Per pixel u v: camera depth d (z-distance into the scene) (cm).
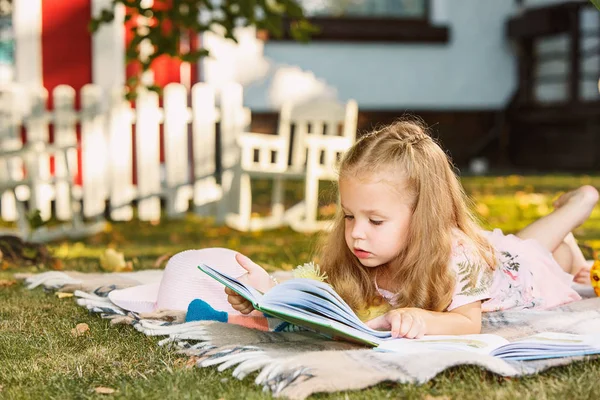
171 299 281
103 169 684
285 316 216
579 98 1048
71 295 321
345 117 646
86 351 241
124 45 819
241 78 1030
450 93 1115
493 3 1119
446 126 1116
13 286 350
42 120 670
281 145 662
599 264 308
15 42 803
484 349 223
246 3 558
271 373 204
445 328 239
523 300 284
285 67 1048
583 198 316
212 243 563
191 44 844
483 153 1133
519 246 295
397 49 1091
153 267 423
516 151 1134
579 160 1045
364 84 1083
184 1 576
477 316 249
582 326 258
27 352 241
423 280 246
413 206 245
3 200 699
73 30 811
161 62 855
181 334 248
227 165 674
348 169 245
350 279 270
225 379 209
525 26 1067
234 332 246
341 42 1067
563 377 209
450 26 1107
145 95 693
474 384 201
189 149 843
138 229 641
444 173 257
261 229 646
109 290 324
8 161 684
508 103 1129
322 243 298
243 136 656
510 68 1128
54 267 419
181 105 701
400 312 237
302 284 221
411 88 1102
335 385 196
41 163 680
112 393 204
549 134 1085
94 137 681
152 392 203
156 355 234
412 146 249
